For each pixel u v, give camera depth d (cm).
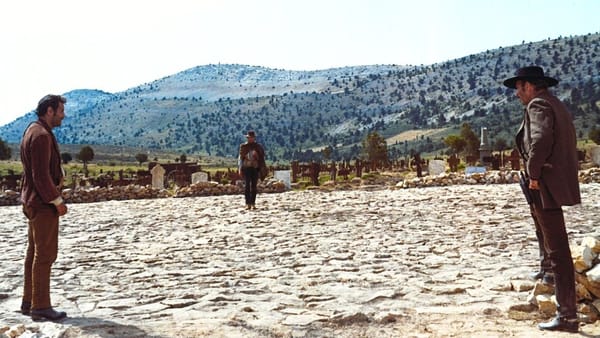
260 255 934
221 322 547
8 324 553
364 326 533
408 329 520
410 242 1013
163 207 1969
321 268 805
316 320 550
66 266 863
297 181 3675
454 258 845
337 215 1511
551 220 493
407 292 651
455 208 1567
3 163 11175
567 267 491
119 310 604
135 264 876
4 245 1125
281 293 666
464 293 638
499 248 912
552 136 482
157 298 652
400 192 2239
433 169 3103
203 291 682
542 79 510
